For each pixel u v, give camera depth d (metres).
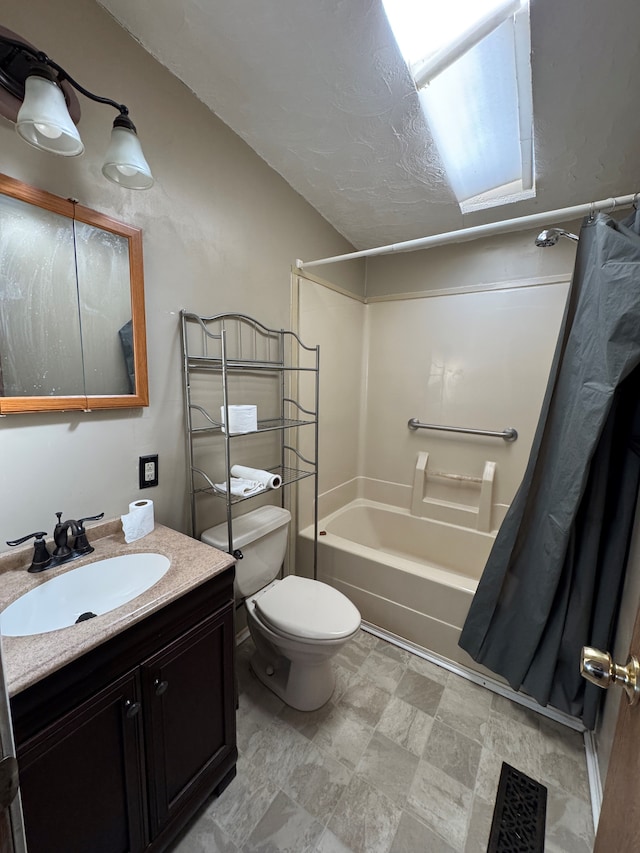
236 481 1.42
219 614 1.04
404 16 0.95
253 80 1.20
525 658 1.37
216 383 1.52
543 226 1.98
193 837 1.02
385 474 2.67
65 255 1.00
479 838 1.03
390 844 1.02
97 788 0.78
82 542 1.04
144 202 1.19
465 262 2.24
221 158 1.43
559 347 1.28
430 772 1.21
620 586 1.24
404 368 2.52
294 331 1.93
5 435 0.93
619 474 1.23
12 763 0.37
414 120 1.32
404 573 1.74
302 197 1.88
